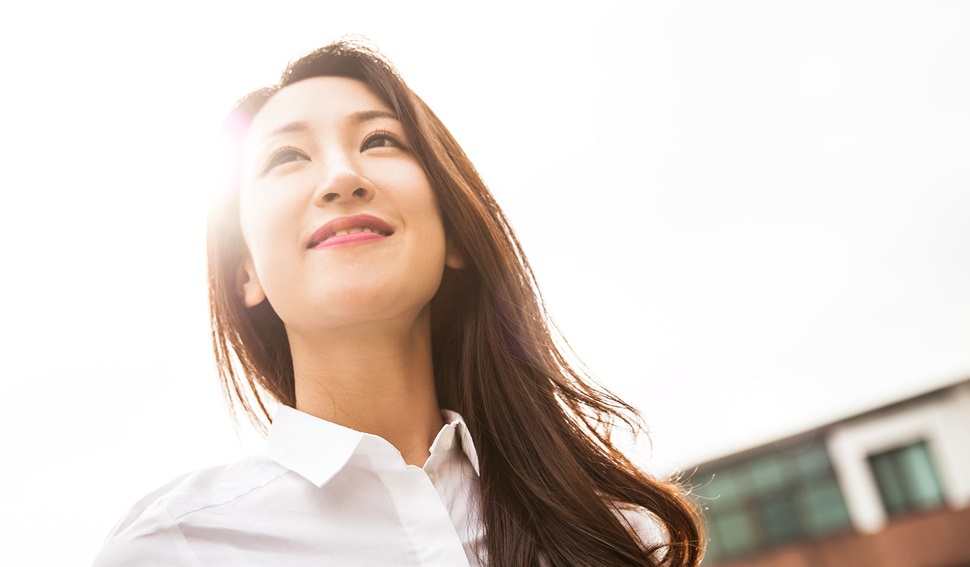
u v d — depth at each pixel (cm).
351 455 98
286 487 100
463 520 105
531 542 103
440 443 107
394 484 99
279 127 109
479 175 128
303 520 96
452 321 128
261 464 105
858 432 1193
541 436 115
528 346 121
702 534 127
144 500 101
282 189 105
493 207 127
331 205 102
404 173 109
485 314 123
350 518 97
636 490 122
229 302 122
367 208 103
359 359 106
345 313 99
